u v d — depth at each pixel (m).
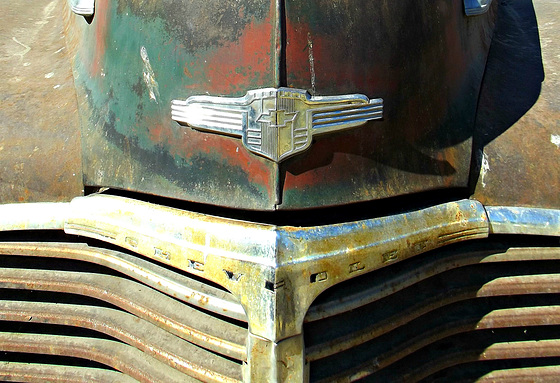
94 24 1.85
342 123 1.39
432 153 1.60
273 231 1.30
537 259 1.68
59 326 1.80
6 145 1.73
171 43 1.48
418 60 1.59
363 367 1.51
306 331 1.40
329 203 1.39
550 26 2.36
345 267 1.34
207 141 1.42
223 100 1.37
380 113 1.47
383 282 1.47
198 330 1.45
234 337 1.41
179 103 1.45
